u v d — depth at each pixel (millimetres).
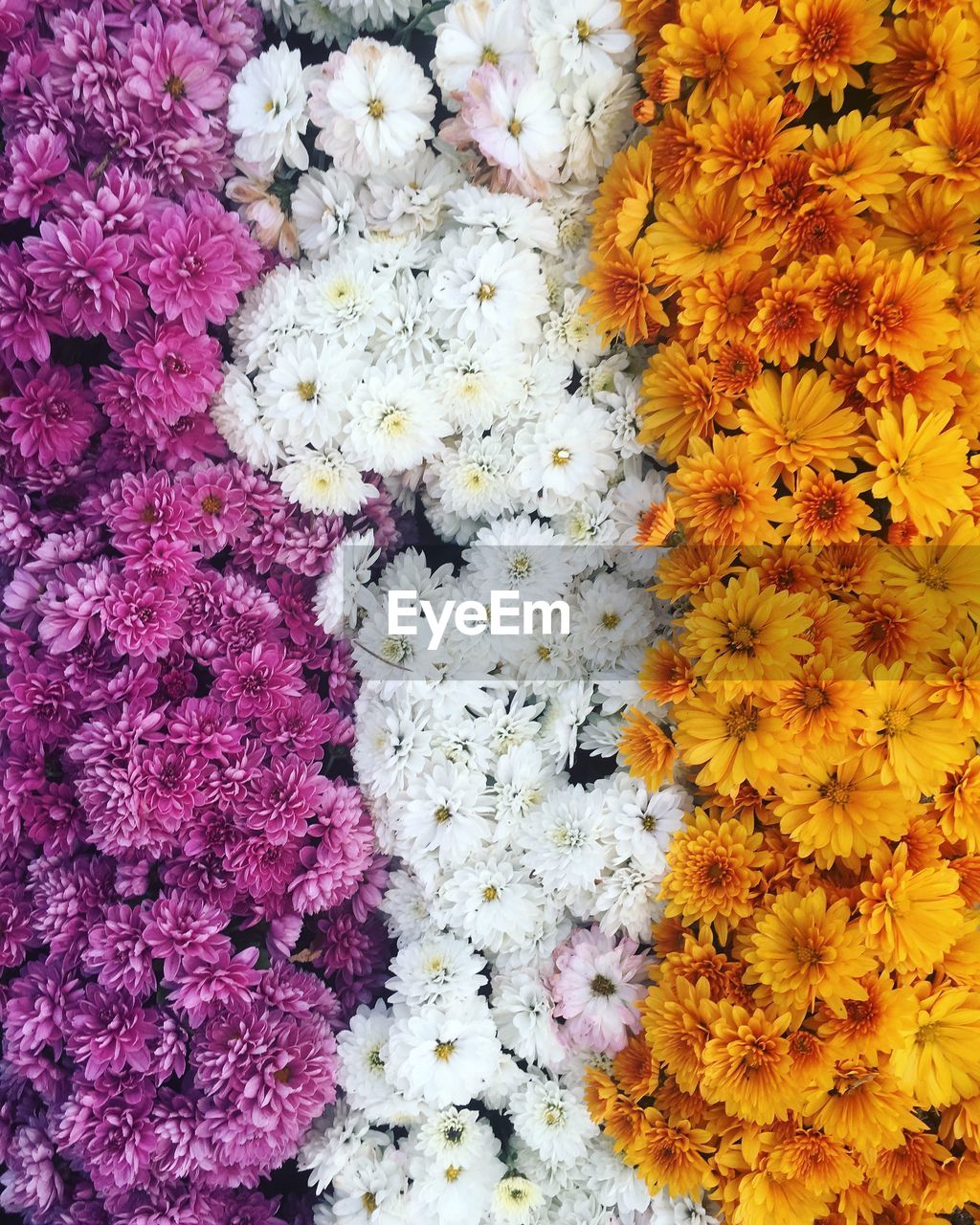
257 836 567
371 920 643
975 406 533
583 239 589
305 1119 569
